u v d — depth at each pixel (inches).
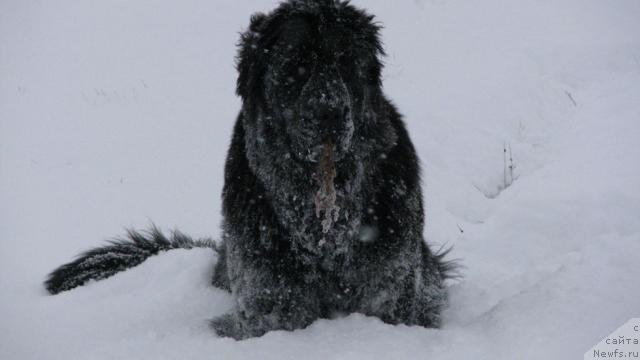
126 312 155.9
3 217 197.8
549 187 190.2
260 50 145.3
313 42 140.6
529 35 317.4
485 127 226.8
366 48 144.6
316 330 140.3
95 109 270.7
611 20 335.9
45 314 157.1
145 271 169.2
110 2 403.9
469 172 206.5
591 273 141.1
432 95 254.1
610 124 216.2
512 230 180.5
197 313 156.1
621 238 149.3
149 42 339.0
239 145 149.3
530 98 245.1
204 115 255.8
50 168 222.7
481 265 171.6
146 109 266.2
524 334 133.3
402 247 144.9
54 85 302.0
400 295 146.6
